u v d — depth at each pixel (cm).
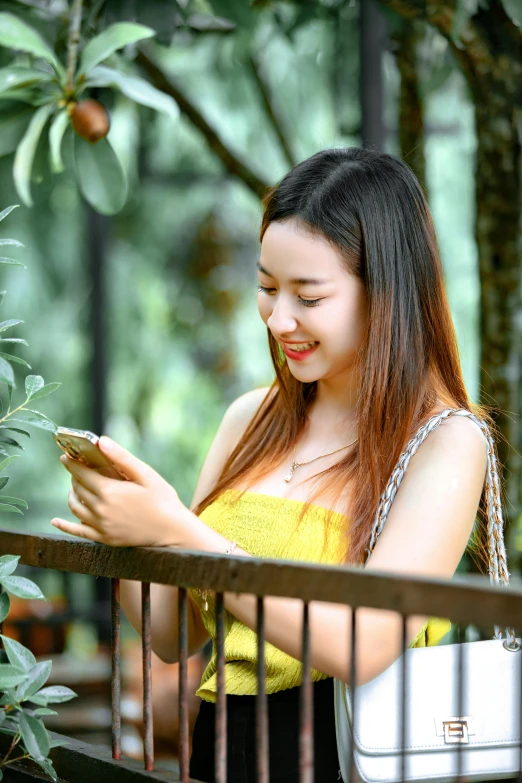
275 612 154
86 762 173
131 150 659
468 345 565
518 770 160
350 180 171
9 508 173
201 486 207
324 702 175
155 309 800
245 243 834
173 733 437
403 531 159
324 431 186
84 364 725
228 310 839
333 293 169
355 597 129
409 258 174
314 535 173
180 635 155
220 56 438
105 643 543
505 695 162
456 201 573
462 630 134
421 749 158
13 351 712
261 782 144
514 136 307
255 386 822
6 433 703
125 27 242
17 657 156
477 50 296
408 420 168
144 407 797
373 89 366
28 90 250
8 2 296
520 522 311
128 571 159
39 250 716
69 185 666
